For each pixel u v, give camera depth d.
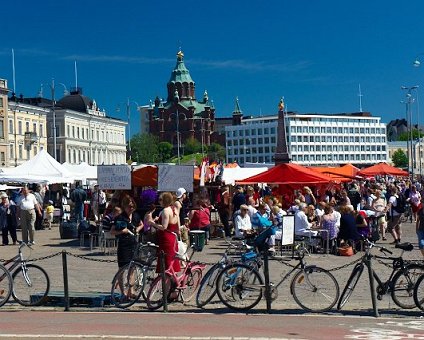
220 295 15.19
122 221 16.45
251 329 12.88
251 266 15.24
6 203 30.80
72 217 41.75
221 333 12.46
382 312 14.73
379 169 49.81
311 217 28.98
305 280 15.06
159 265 15.30
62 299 15.77
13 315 14.64
